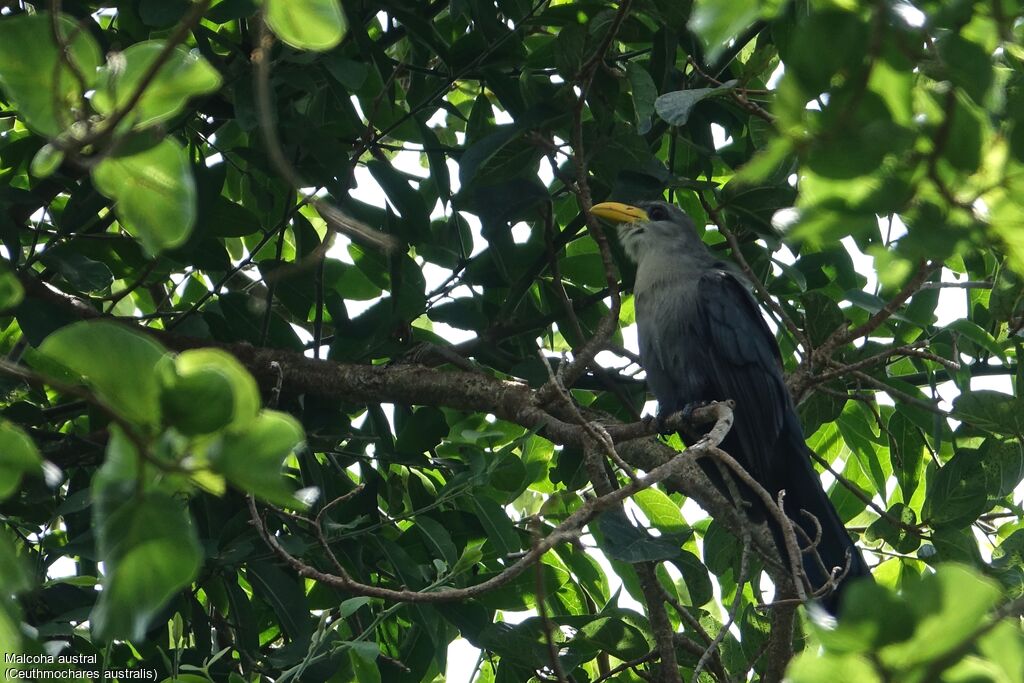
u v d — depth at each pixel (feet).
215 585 33.76
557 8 34.83
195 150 34.42
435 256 37.06
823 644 11.64
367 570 34.73
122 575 11.77
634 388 42.19
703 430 39.42
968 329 32.27
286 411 35.78
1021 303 31.81
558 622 31.30
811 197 12.25
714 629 33.27
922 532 32.68
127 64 12.51
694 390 40.40
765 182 32.42
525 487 35.99
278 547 23.35
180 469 11.34
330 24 12.94
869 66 11.28
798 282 33.53
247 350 34.50
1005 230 12.20
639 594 36.73
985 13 11.71
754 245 39.01
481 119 36.70
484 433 33.60
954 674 11.51
